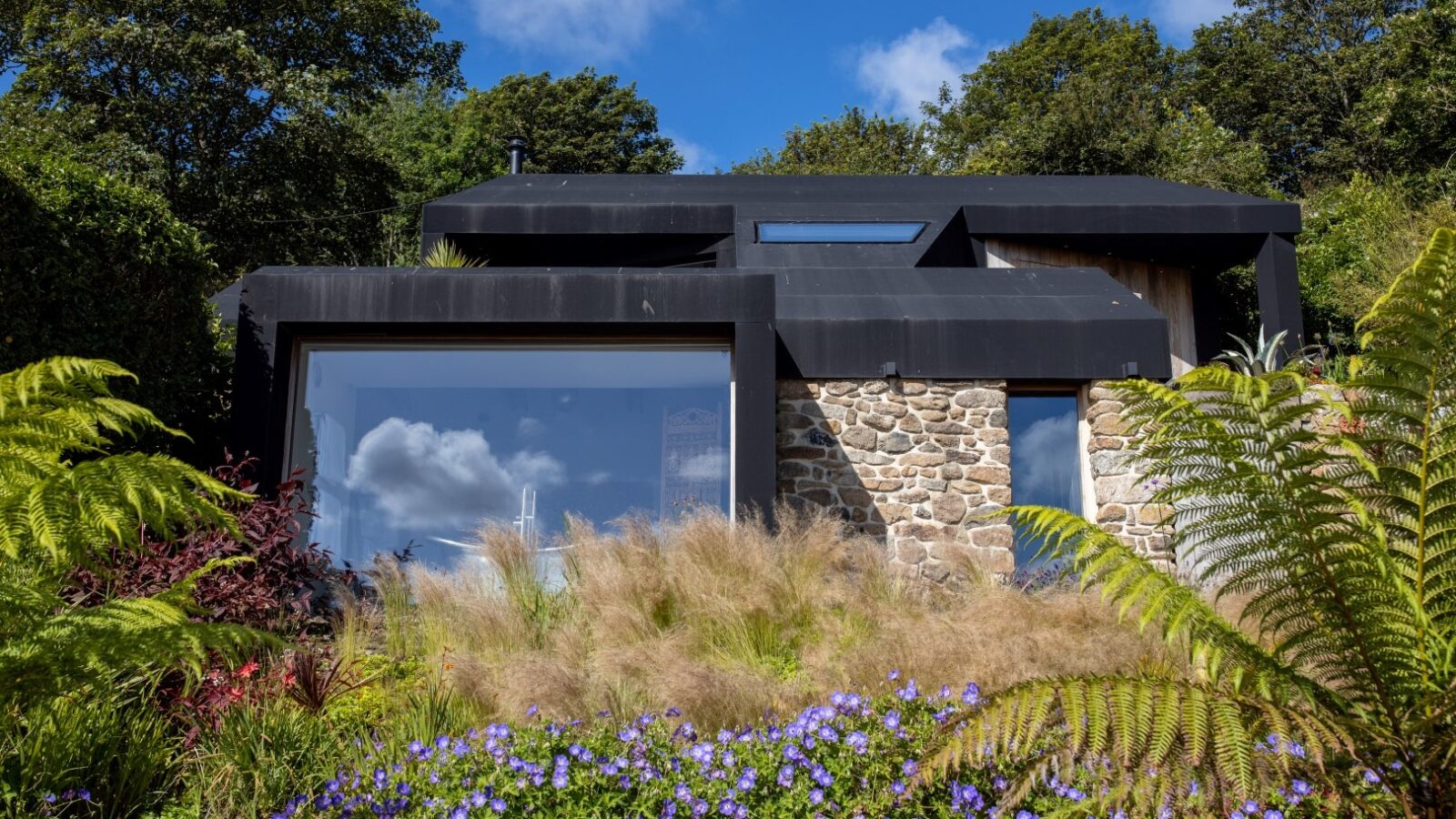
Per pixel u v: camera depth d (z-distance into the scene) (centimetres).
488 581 666
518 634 609
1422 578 291
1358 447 276
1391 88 2536
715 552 661
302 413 880
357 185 2255
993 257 1379
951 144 3319
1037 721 283
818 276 1098
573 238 1353
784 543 687
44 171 735
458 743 398
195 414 920
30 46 2025
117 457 316
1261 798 281
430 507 874
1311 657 312
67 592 491
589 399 902
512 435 892
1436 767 279
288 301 855
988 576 681
